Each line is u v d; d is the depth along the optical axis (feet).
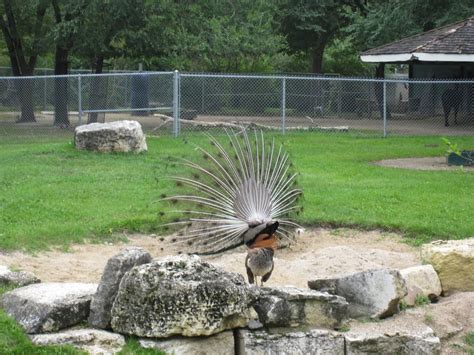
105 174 60.08
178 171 61.36
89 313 27.78
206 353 27.04
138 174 60.34
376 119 126.00
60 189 53.16
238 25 129.18
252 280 31.91
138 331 26.66
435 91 128.88
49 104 133.18
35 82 125.70
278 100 130.62
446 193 54.90
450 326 31.89
